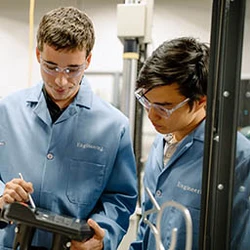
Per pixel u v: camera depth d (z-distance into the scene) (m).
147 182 1.08
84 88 1.15
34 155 1.06
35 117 1.10
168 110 0.88
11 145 1.08
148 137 2.47
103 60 3.03
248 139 0.72
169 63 0.84
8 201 0.77
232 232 0.65
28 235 0.71
